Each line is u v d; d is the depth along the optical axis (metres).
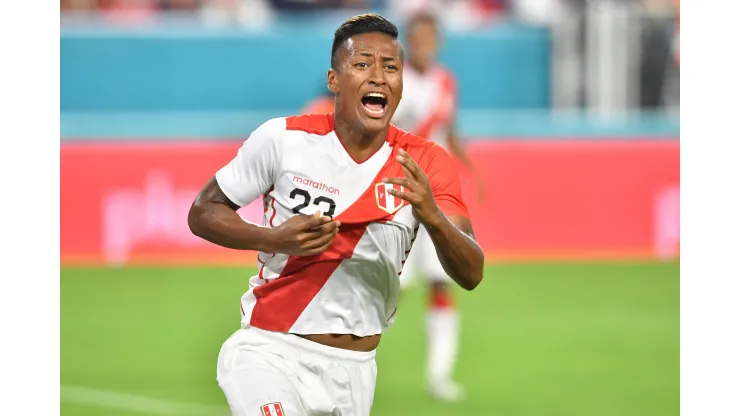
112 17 54.00
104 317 35.66
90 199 43.94
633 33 49.31
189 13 54.75
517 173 45.06
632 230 45.47
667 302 38.44
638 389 27.44
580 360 30.64
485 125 45.38
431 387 26.45
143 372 28.78
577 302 38.41
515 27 51.09
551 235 45.28
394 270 14.35
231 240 13.75
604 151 45.38
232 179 14.12
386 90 13.52
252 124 45.62
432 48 27.97
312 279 14.05
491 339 33.25
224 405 25.36
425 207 12.96
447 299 26.58
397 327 35.16
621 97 49.38
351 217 13.90
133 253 44.22
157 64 49.78
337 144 14.00
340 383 14.30
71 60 49.47
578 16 49.84
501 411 25.17
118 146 44.06
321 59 50.03
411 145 14.43
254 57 49.91
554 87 50.38
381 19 13.71
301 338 14.20
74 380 27.88
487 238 44.97
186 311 36.50
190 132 44.62
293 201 14.02
